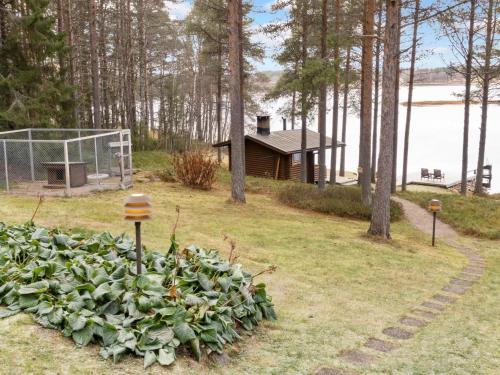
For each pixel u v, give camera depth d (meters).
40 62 17.05
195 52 41.59
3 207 11.09
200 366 3.87
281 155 26.86
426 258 11.05
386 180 12.26
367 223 15.66
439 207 12.95
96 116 20.73
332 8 19.77
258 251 9.62
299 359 4.53
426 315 6.75
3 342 3.58
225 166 31.72
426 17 11.60
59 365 3.40
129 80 31.14
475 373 4.75
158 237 9.73
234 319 4.91
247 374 4.00
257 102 38.81
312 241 11.05
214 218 12.77
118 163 17.14
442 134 64.81
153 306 4.23
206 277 5.00
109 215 11.34
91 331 3.79
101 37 29.19
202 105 50.38
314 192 18.45
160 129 36.69
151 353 3.72
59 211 11.21
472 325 6.45
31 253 5.40
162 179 18.97
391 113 11.92
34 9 16.16
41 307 4.08
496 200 22.39
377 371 4.54
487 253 13.26
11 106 15.94
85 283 4.54
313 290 7.30
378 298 7.35
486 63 23.53
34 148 15.24
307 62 15.16
